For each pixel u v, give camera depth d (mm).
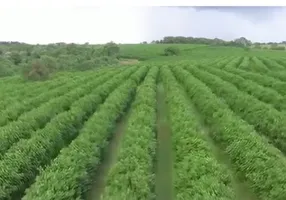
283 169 14672
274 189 13695
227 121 21203
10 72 91438
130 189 13266
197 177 14117
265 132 22500
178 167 15633
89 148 17391
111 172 14820
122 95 30719
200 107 29141
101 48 135375
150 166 16172
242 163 16422
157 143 22422
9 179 14891
